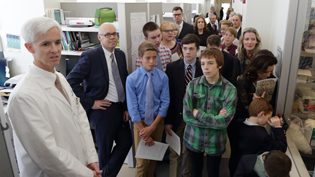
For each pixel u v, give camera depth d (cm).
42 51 120
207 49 179
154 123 211
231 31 331
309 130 185
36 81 126
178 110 223
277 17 256
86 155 154
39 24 117
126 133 238
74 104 149
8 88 304
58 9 327
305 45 199
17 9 317
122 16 227
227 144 278
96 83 212
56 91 133
